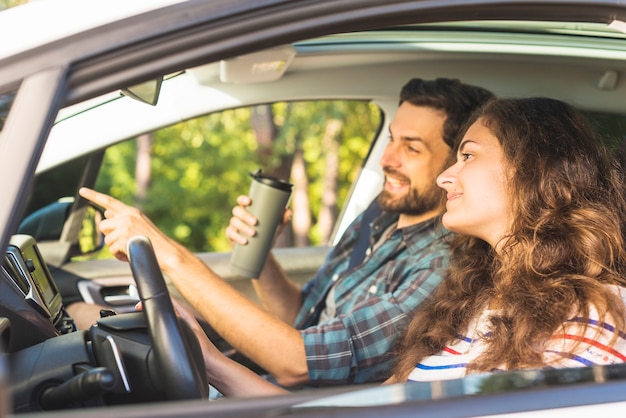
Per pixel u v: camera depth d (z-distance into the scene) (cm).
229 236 341
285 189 337
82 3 159
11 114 150
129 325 193
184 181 1270
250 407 148
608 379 160
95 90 154
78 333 196
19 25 157
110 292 376
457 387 157
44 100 151
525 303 221
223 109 362
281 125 1227
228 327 291
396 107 383
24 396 179
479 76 374
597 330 212
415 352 246
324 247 427
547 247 230
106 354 187
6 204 147
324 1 163
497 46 365
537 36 363
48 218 377
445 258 309
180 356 183
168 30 156
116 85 155
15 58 153
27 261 262
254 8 160
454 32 368
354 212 416
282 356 290
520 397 153
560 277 223
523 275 230
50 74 152
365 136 1198
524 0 176
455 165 252
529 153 239
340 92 372
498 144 243
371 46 364
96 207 381
